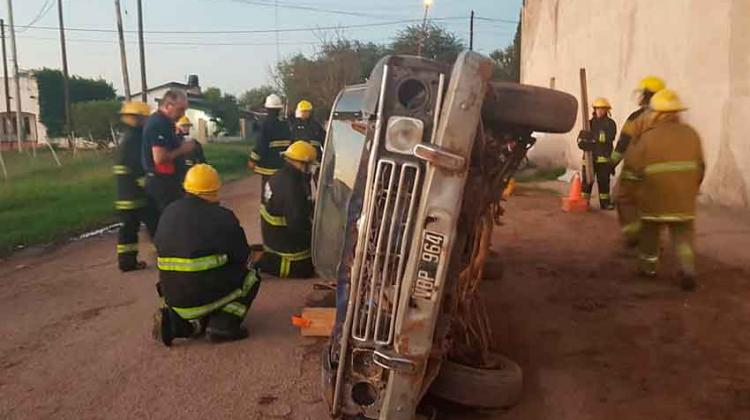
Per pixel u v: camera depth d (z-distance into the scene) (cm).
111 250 913
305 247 716
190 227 516
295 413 419
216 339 539
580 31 1894
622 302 625
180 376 477
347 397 357
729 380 454
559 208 1218
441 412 416
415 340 338
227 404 432
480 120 349
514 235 955
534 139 426
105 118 4216
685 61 1244
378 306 344
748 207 1054
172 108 740
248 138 5884
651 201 659
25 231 1004
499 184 423
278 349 525
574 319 581
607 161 1161
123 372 485
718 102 1128
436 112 330
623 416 410
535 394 440
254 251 750
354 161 463
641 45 1450
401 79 335
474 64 326
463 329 417
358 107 457
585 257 808
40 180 1727
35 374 483
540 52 2352
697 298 630
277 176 709
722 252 798
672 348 511
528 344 525
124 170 759
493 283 696
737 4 1077
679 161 637
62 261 846
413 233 335
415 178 332
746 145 1057
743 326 551
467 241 392
